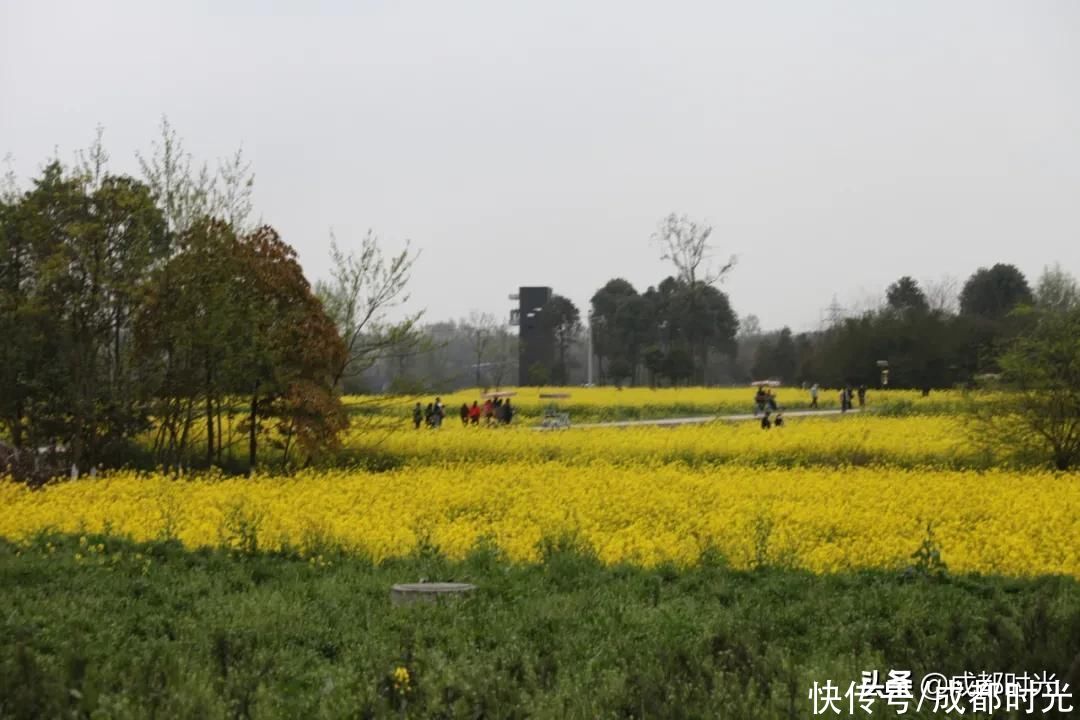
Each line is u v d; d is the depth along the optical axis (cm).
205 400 4031
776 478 3183
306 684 1139
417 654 1181
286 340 3888
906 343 9262
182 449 3834
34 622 1330
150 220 3756
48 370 3594
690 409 6912
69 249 3594
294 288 3922
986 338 9094
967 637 1180
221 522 2138
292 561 1844
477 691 971
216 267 3759
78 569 1680
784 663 1112
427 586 1529
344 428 3891
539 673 1084
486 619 1382
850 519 2347
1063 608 1399
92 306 3641
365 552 1900
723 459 3944
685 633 1316
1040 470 3556
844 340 9581
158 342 3741
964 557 1883
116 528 2119
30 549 1877
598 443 4256
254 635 1295
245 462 3981
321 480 3095
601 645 1245
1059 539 2134
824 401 7606
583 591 1535
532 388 9981
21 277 3681
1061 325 3797
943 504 2602
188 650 1202
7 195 3703
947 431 4578
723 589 1571
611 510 2536
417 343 4159
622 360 11850
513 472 3297
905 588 1561
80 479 3084
